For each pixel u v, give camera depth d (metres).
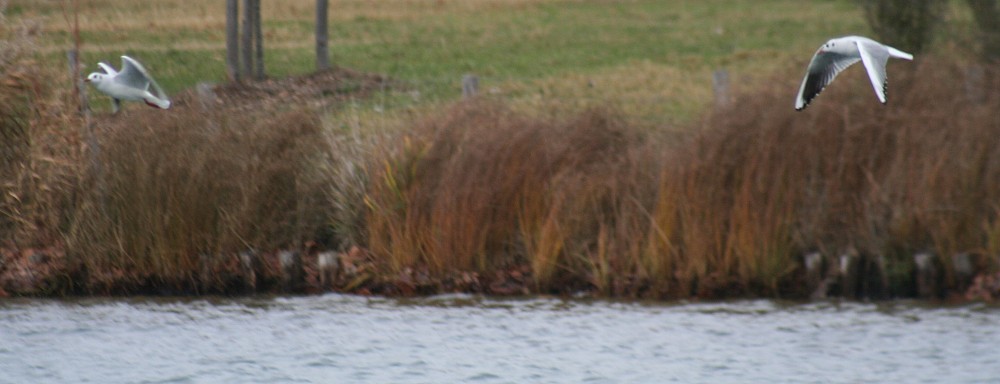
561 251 43.41
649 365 34.53
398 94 58.31
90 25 79.81
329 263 43.84
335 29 84.06
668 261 42.53
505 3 99.25
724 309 40.91
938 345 36.31
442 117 45.03
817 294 42.34
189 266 43.62
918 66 45.03
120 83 39.09
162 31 79.94
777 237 42.31
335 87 59.06
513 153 43.50
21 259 43.97
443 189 43.41
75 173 43.62
